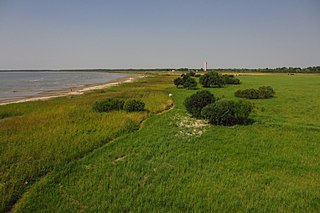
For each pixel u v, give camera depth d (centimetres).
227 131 1483
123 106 2184
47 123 1650
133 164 961
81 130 1470
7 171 892
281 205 686
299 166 962
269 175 879
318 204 693
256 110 2280
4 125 1593
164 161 995
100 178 848
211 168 931
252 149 1156
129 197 719
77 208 672
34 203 697
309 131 1482
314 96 3350
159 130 1504
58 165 955
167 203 691
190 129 1533
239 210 663
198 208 672
